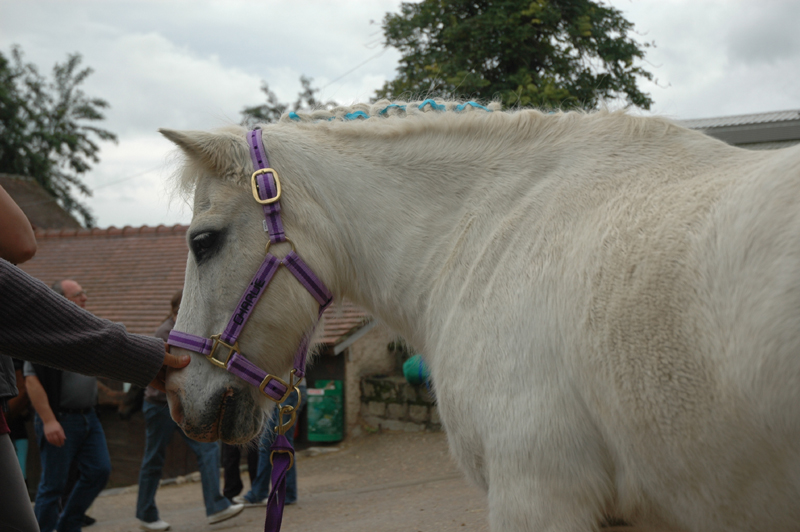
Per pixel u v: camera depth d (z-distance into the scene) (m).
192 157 1.88
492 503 1.53
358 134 1.97
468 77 8.71
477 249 1.71
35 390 4.35
